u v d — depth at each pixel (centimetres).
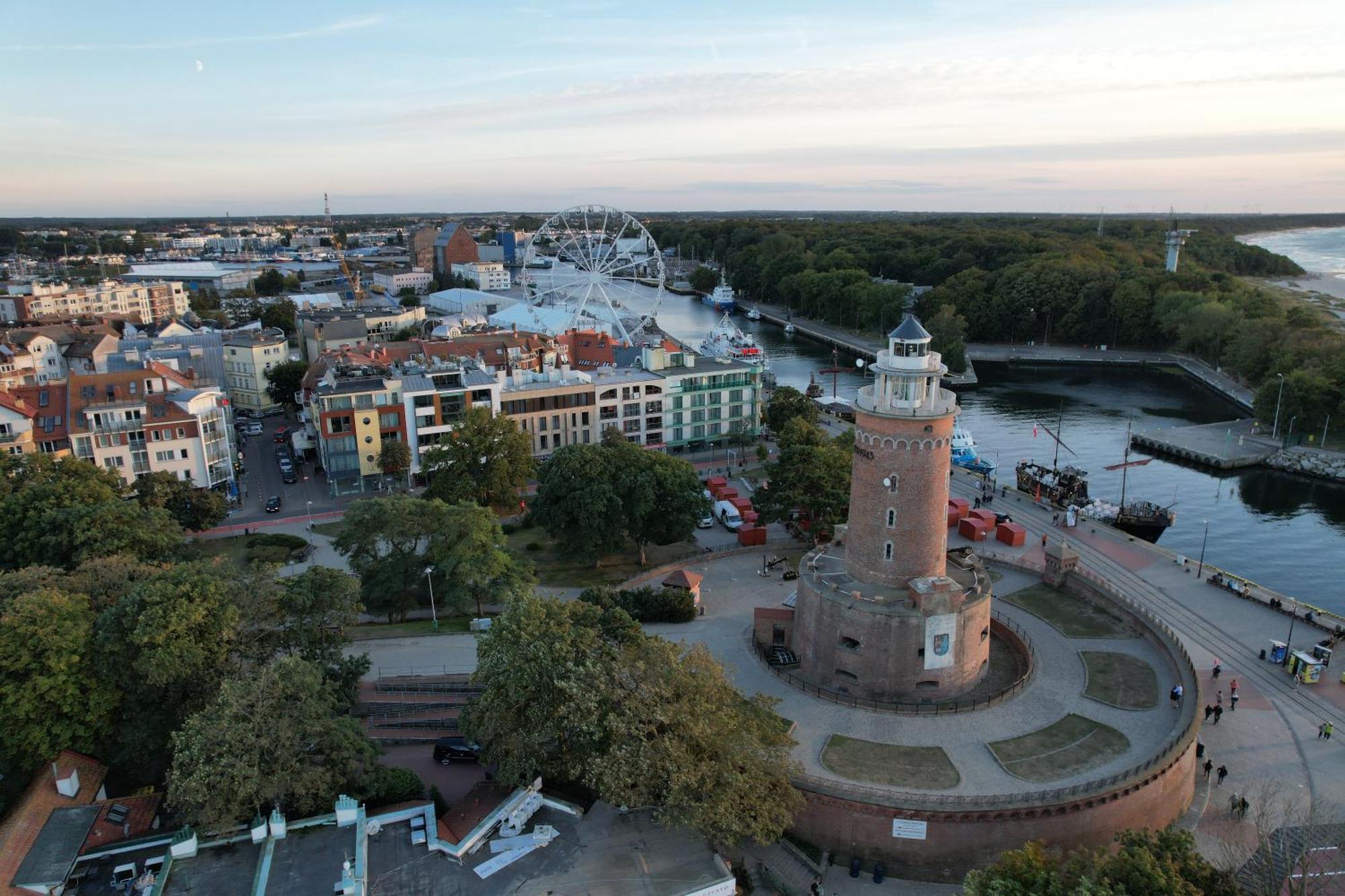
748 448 16462
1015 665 7606
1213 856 5753
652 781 5319
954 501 12269
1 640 5719
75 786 5822
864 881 5706
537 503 10475
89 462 11412
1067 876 4472
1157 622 7869
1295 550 12125
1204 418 18900
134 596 6159
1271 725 7231
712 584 9244
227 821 5031
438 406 14012
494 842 5344
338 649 6894
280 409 19475
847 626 6925
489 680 5766
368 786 5684
